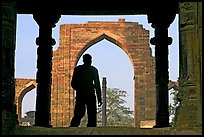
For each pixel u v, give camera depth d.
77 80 14.62
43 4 14.09
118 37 45.94
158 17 14.44
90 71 14.65
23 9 14.20
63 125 43.72
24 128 8.06
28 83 49.41
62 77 44.81
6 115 7.72
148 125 42.59
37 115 14.23
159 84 14.59
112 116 67.31
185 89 8.83
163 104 14.41
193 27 8.94
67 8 14.36
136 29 46.19
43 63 14.45
